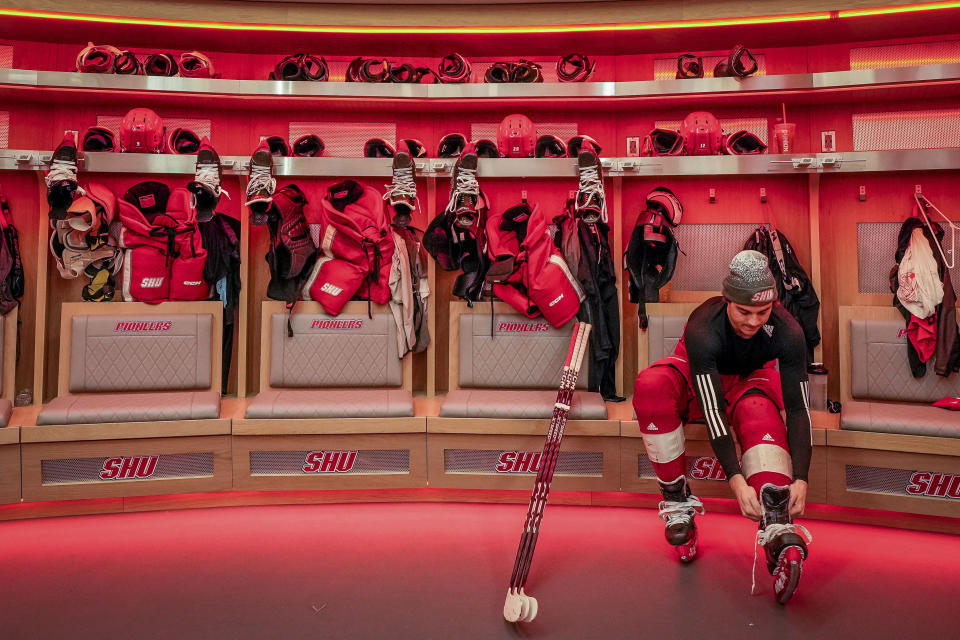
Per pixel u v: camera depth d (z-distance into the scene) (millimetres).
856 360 3037
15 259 3088
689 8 3146
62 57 3438
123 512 2801
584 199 3010
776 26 3174
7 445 2654
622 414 2922
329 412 2848
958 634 1796
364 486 2869
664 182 3467
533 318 3240
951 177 3191
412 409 2900
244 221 3328
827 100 3285
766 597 2029
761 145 3252
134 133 3082
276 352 3232
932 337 2924
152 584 2109
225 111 3523
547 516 2762
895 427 2537
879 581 2143
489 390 3105
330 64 3639
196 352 3178
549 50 3551
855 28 3186
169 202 3277
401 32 3324
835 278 3348
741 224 3420
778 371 2479
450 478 2879
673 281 3471
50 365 3340
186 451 2791
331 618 1889
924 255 2996
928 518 2584
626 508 2859
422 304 3336
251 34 3338
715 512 2775
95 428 2701
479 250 3260
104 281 3268
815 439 2637
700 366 2186
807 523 2693
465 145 3270
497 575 2189
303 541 2486
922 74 2926
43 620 1870
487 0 3250
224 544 2455
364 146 3373
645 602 1995
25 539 2498
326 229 3270
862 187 3295
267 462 2846
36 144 3340
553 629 1829
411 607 1958
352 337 3262
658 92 3168
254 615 1905
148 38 3383
